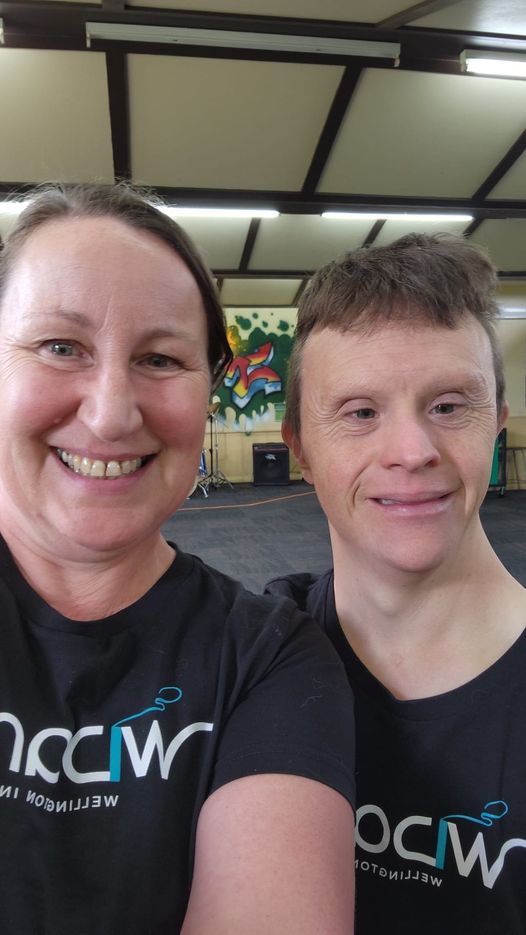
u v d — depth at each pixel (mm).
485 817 571
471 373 566
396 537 584
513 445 7520
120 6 2477
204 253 633
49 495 542
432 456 553
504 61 2846
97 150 3441
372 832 613
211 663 555
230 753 505
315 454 643
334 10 2561
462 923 563
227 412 7977
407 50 2814
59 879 465
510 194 4230
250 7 2523
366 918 597
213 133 3387
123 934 459
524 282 6488
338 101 3148
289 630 593
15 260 533
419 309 556
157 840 485
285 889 426
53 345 518
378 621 650
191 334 563
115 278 507
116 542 545
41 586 585
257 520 5496
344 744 514
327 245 5168
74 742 515
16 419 518
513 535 4793
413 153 3689
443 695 608
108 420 503
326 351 606
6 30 2568
